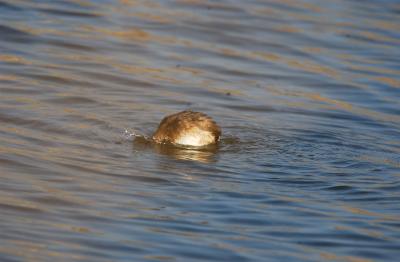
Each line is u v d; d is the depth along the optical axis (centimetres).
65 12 8844
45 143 5819
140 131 6194
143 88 7175
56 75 7219
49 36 8138
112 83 7206
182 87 7300
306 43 8738
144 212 4788
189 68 7794
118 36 8369
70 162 5503
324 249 4422
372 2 10312
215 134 5962
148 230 4531
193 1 9650
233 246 4381
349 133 6444
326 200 5106
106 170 5416
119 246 4306
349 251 4409
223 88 7388
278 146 6009
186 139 5941
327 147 6047
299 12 9669
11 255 4125
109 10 9062
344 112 7019
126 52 8006
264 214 4841
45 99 6669
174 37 8531
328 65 8219
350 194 5206
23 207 4744
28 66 7369
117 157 5666
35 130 6044
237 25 9012
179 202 4959
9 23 8331
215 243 4406
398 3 10331
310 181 5384
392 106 7281
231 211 4862
